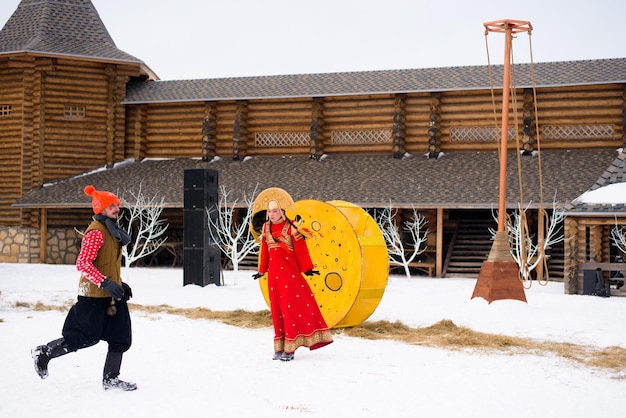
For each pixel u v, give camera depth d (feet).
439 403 22.74
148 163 104.58
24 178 101.19
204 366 28.17
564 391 24.64
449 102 95.81
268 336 35.78
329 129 100.17
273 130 102.06
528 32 55.98
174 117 105.60
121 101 104.73
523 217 57.11
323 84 100.63
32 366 27.61
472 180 85.51
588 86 90.68
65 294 55.06
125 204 87.66
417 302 51.60
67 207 97.30
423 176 88.48
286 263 30.68
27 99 101.81
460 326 40.86
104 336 23.93
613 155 88.07
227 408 21.77
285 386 24.93
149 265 97.40
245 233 94.63
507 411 21.85
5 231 99.25
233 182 93.04
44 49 100.32
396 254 82.02
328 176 91.91
